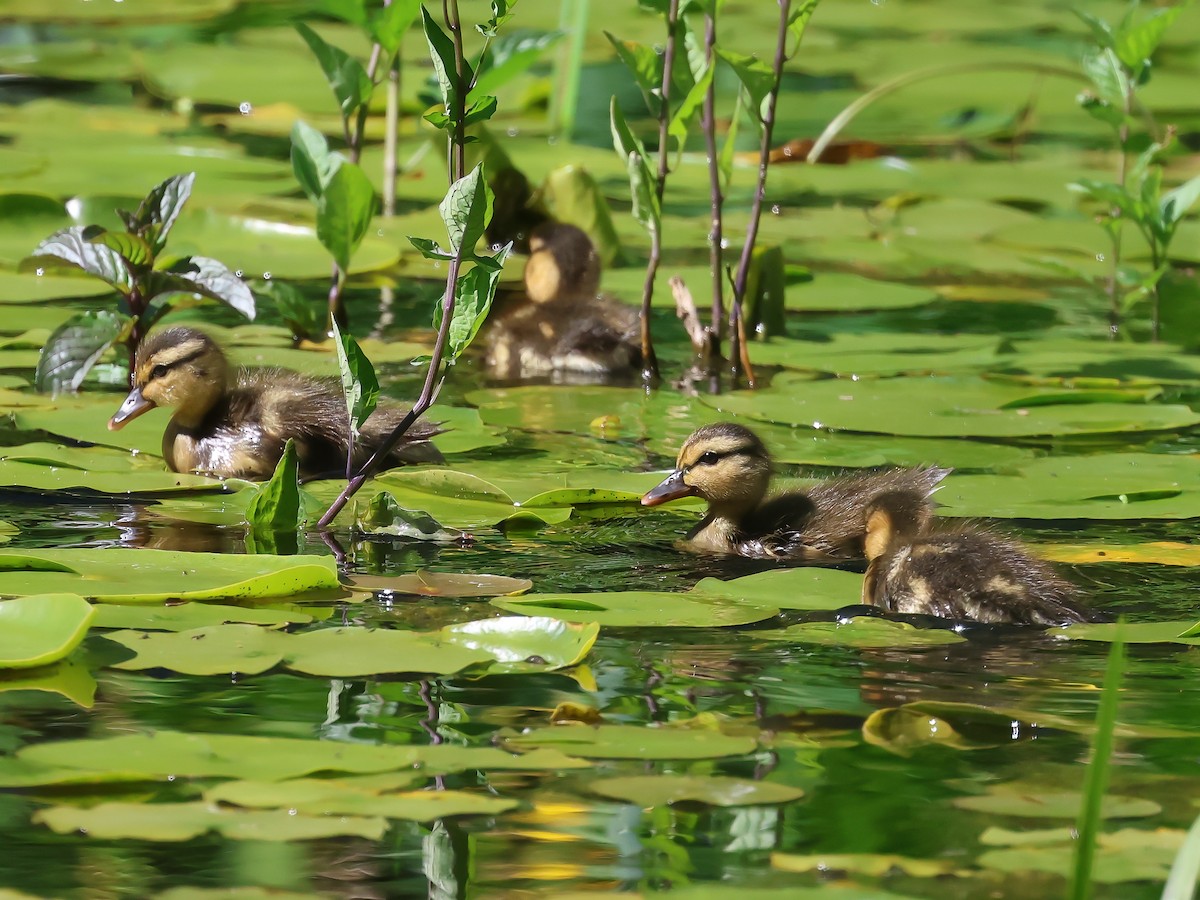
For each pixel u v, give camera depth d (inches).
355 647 321.4
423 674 313.1
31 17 1195.9
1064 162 950.4
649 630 347.9
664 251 756.0
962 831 250.4
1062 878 235.9
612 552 420.5
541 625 328.2
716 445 444.5
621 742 280.7
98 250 538.6
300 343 606.5
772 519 446.6
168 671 309.9
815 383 575.8
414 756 271.1
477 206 377.1
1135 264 757.9
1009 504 443.5
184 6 1248.8
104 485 448.5
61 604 318.0
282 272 679.7
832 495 452.8
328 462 489.1
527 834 247.6
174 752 269.9
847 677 321.1
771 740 285.7
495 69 510.0
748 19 1241.4
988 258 770.2
